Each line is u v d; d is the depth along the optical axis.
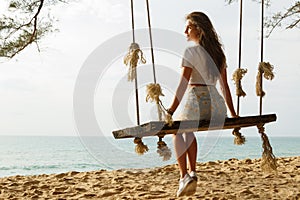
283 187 6.27
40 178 7.95
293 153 47.09
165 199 5.52
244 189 6.00
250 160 9.10
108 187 6.67
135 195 5.92
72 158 37.19
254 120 4.77
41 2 7.90
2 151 46.88
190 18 4.67
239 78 5.16
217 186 6.47
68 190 6.57
